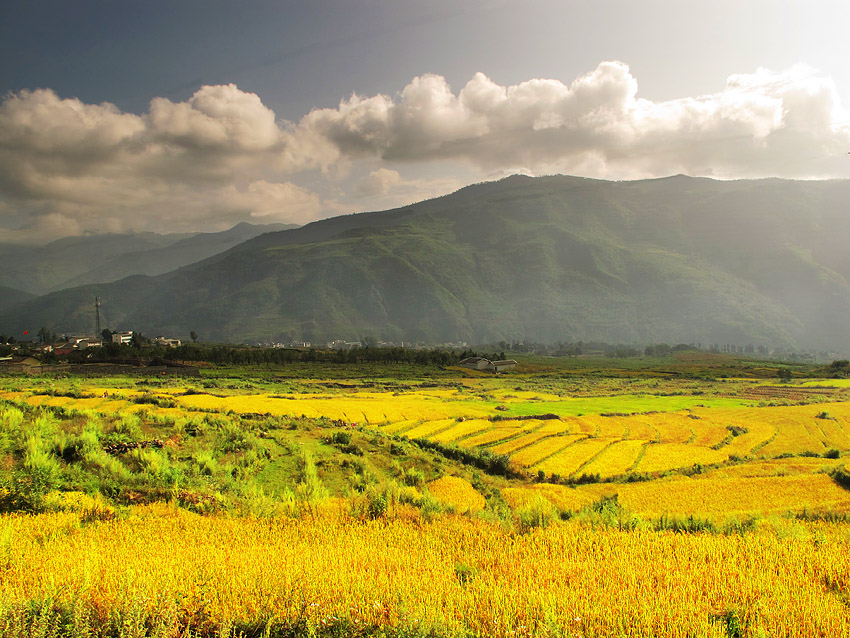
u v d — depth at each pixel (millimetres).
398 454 45312
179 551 14609
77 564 12711
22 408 38156
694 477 48250
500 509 32156
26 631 8867
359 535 18500
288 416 56969
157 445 34844
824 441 68562
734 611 10750
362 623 10008
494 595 11008
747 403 103250
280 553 14570
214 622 9781
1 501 20359
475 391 126312
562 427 71062
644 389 136125
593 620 9945
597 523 21547
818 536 18641
